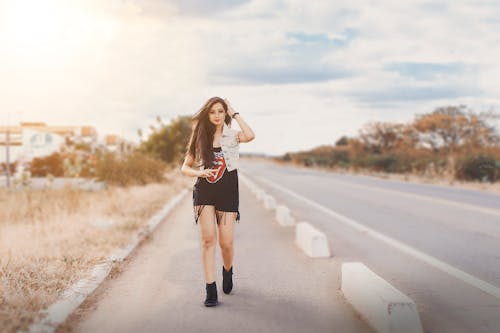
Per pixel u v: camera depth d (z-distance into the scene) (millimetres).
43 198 11938
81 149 33281
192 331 3896
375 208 12750
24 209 10805
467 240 7980
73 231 8281
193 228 9656
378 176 29734
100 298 4855
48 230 8406
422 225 9688
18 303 4164
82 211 10789
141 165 19469
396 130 37750
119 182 18094
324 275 5715
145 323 4098
